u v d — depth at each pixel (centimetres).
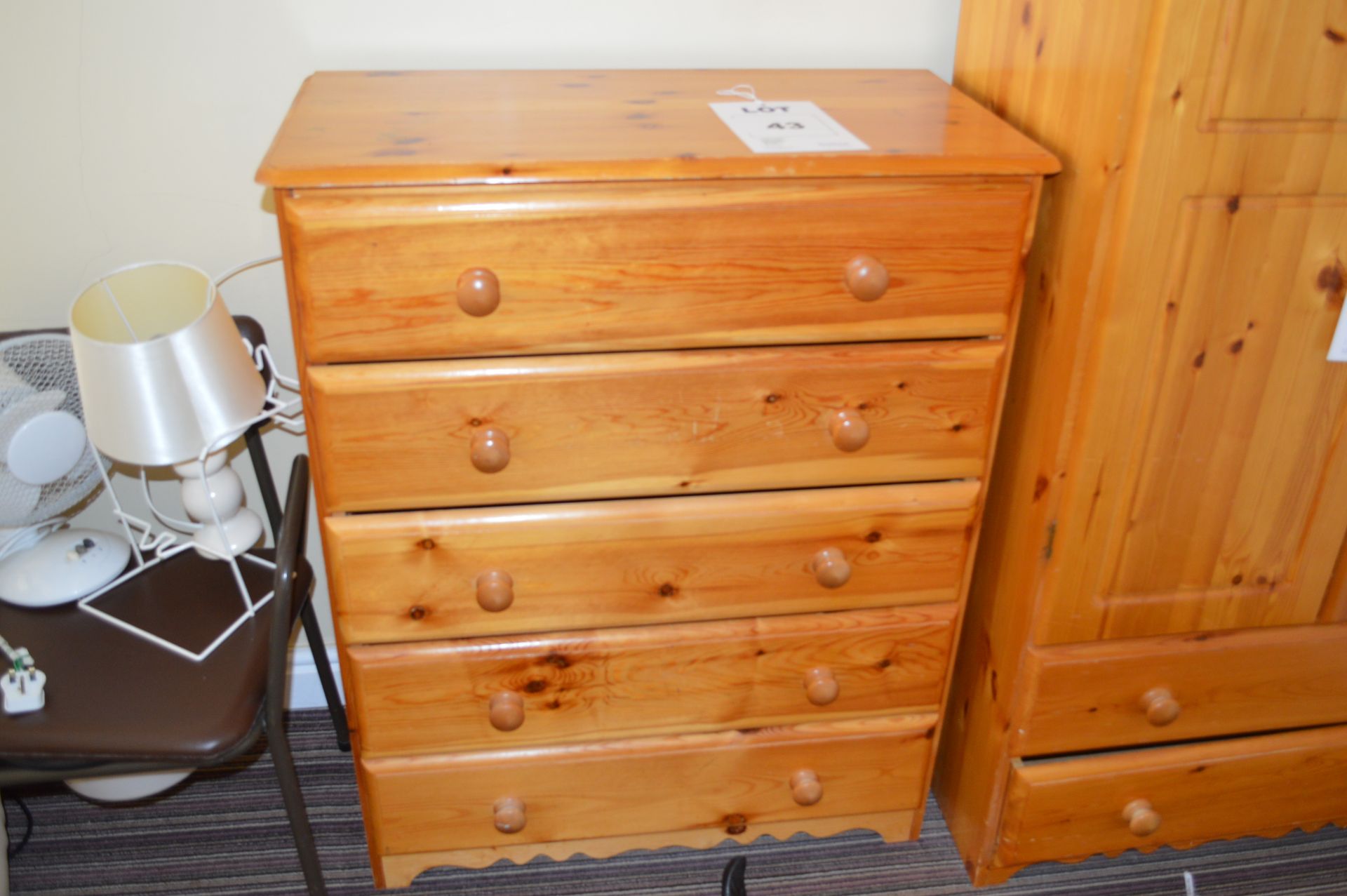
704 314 120
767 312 121
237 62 147
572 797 154
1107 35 111
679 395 124
